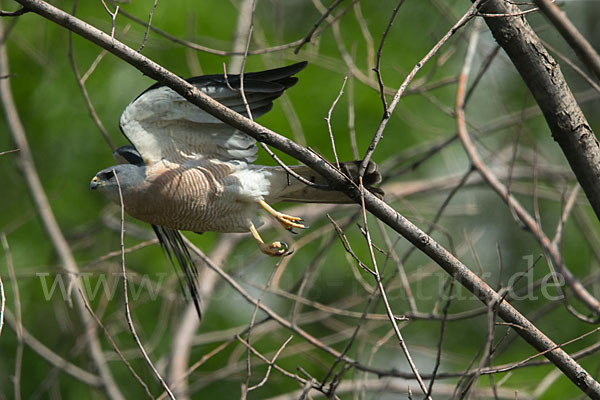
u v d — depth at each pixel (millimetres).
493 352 6617
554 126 7078
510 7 7230
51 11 6363
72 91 14758
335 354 8570
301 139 12398
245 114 8242
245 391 6828
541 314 9641
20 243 14359
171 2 14602
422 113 15094
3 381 13422
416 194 14320
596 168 7031
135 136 8180
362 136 14531
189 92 6586
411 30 15391
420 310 14359
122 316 12086
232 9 15203
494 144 15484
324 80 14992
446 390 11414
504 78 15742
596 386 6570
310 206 14086
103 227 13750
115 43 6477
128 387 13219
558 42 13938
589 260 14570
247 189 8406
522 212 8008
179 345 12094
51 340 13641
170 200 8312
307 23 15820
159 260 13898
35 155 14758
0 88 12656
